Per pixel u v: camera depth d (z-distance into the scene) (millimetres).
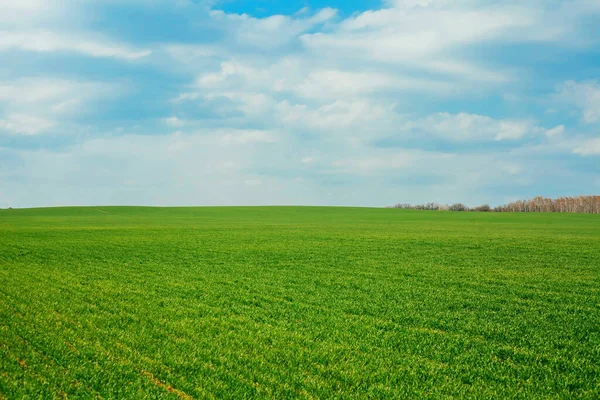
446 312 16656
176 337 13172
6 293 19297
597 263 29609
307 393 9367
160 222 77125
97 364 10789
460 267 27844
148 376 10242
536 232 55219
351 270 26672
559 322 15312
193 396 9227
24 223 73000
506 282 22844
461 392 9539
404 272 25906
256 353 11805
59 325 14141
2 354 11398
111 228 59875
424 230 58125
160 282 22594
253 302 18094
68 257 32094
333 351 12016
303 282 22781
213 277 24203
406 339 13234
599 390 9719
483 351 12250
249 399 9094
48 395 9094
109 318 15211
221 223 74562
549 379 10312
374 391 9523
